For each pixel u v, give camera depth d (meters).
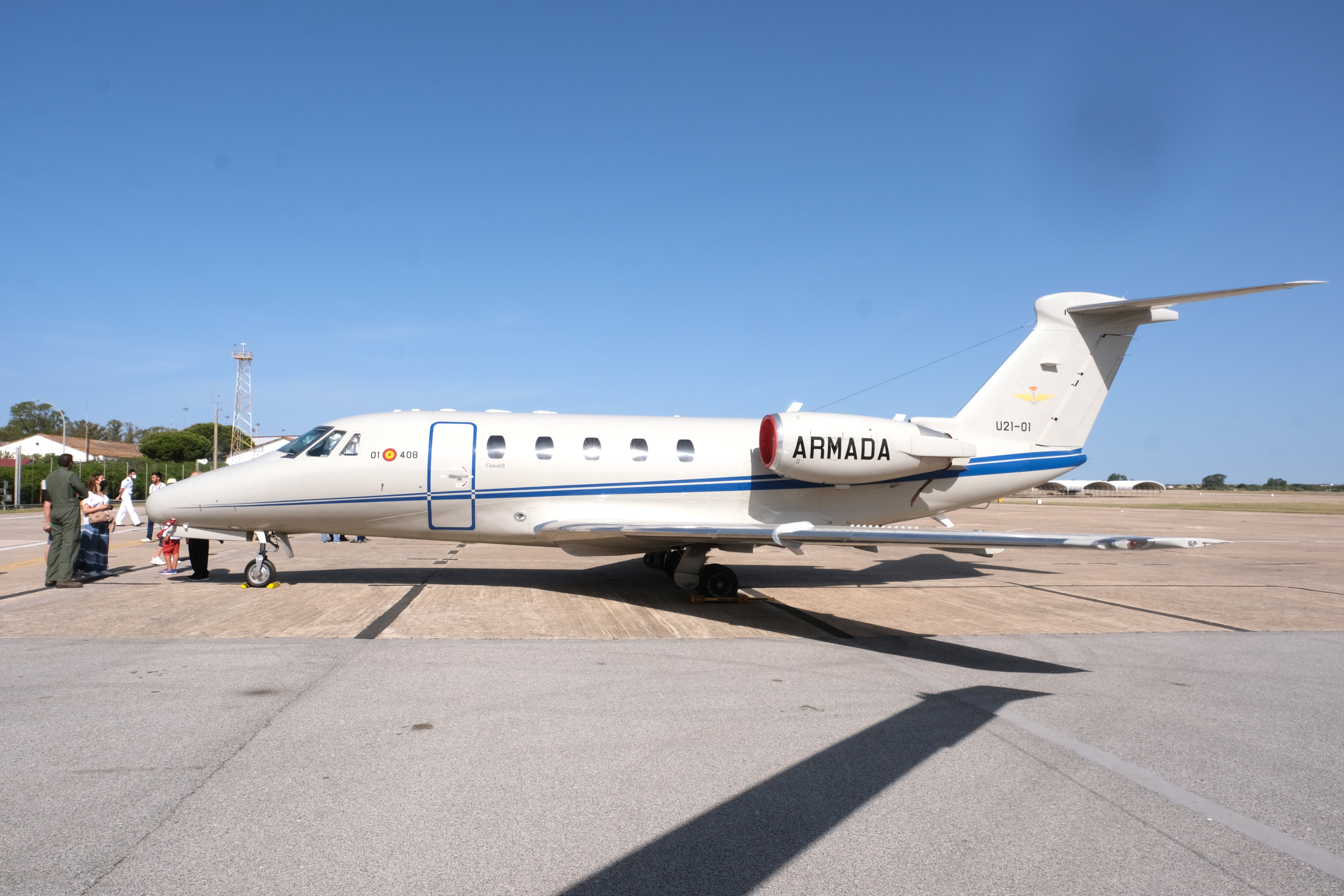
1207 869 3.44
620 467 11.38
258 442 27.56
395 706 5.47
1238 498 98.62
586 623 8.83
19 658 6.72
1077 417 12.76
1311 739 5.30
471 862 3.31
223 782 4.10
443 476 11.09
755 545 10.41
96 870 3.18
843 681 6.49
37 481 44.03
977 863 3.42
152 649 7.11
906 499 12.23
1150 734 5.29
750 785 4.23
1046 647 8.10
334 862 3.28
